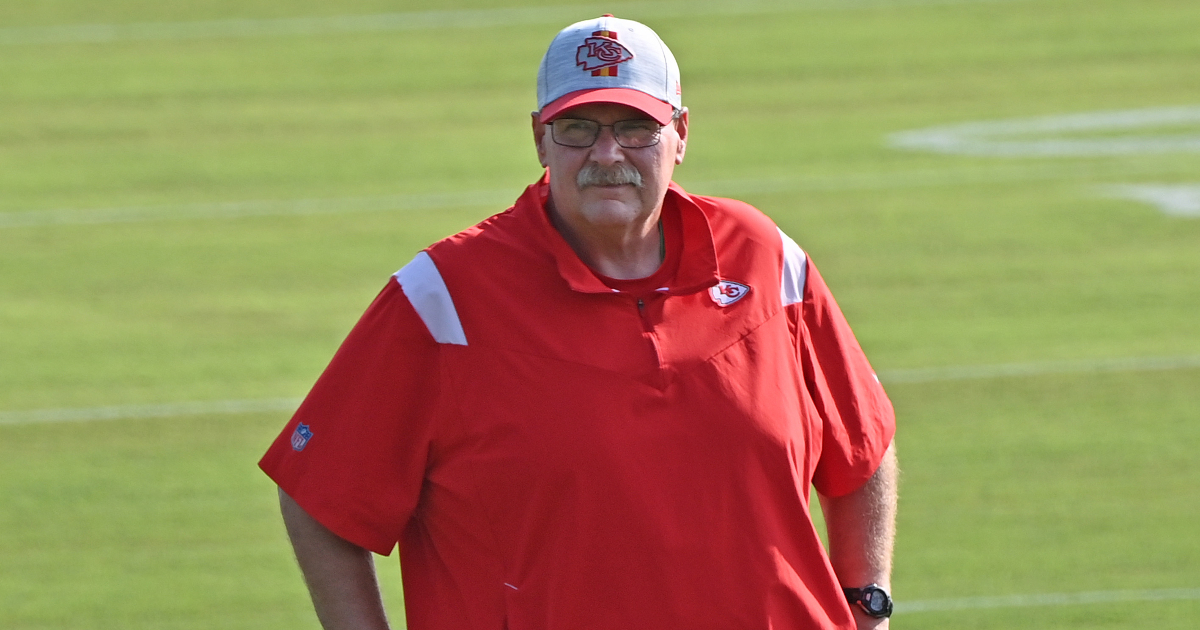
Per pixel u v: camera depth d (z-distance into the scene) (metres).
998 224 34.88
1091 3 50.81
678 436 8.08
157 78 45.47
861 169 38.84
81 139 41.22
